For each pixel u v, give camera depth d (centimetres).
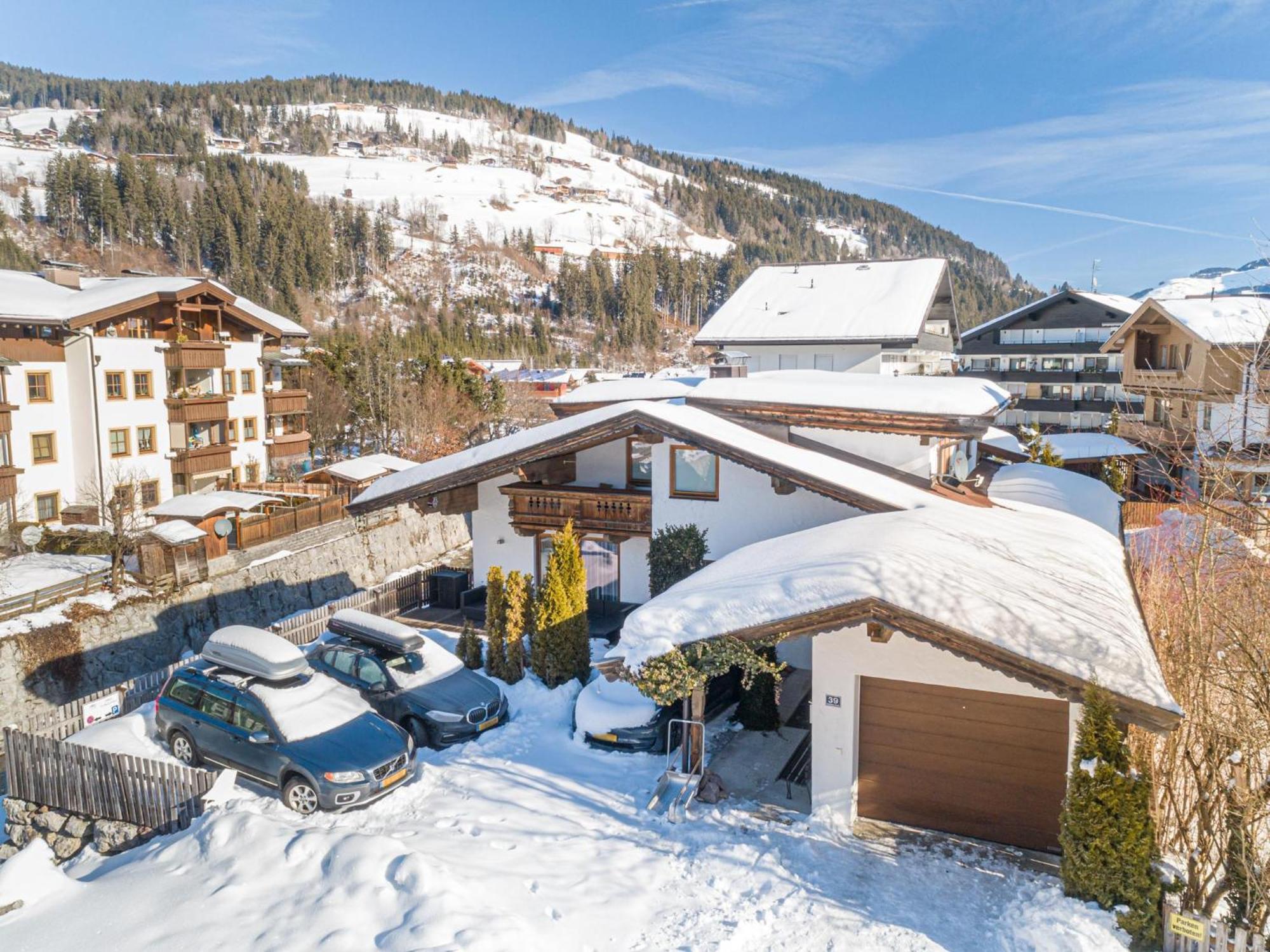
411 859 972
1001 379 6166
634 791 1277
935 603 1013
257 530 2961
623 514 2059
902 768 1173
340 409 5356
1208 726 1030
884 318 3675
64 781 1383
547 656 1714
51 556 2672
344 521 3375
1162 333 3934
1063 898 948
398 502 2116
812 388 2162
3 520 2944
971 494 2062
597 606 2269
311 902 924
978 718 1130
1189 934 864
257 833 1071
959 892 1000
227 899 946
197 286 3825
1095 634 980
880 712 1177
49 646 2117
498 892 970
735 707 1599
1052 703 1094
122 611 2320
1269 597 1162
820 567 1155
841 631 1159
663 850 1105
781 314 3897
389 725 1373
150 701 1797
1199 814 1012
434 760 1426
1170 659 1248
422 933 845
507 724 1562
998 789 1126
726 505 1947
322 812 1219
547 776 1338
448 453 5247
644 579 2205
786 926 935
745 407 2105
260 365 4453
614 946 898
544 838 1123
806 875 1038
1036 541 1466
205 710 1384
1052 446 4194
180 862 1067
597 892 995
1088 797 924
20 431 3222
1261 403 1434
